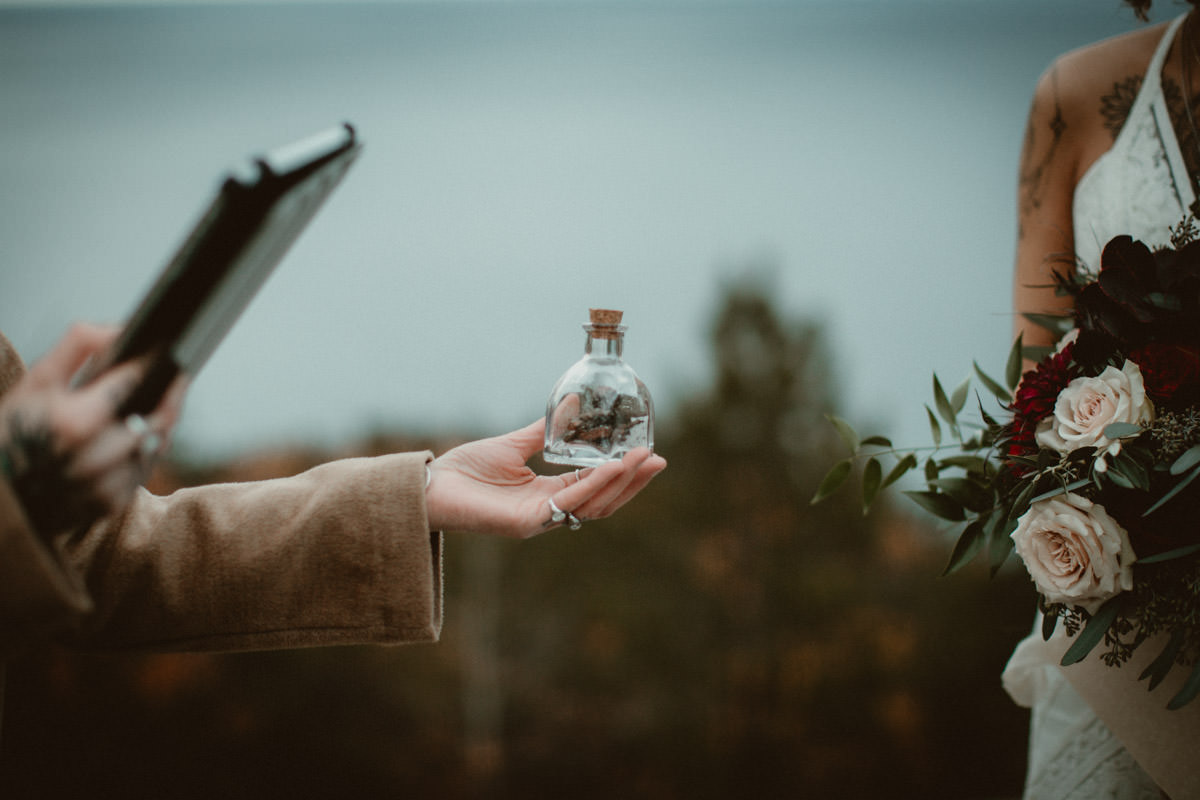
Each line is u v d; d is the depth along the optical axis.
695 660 15.55
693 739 15.66
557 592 16.14
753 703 15.55
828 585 15.16
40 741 16.16
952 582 15.62
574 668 16.08
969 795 15.65
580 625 16.05
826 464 14.73
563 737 16.17
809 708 15.57
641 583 15.62
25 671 16.00
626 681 15.86
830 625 15.45
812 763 15.63
